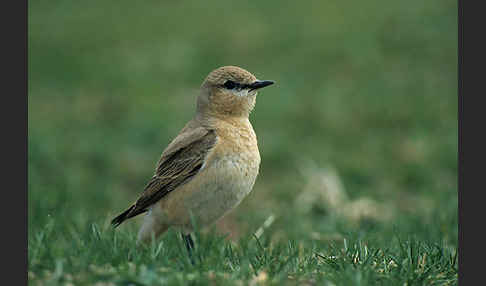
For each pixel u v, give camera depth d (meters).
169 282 9.61
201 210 12.49
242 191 12.55
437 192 19.09
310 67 31.34
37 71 31.91
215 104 13.09
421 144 22.77
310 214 18.34
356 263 11.26
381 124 25.03
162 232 12.96
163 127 24.33
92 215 15.80
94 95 29.06
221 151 12.34
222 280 9.98
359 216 17.58
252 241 13.93
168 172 12.55
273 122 25.39
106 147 22.58
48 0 43.66
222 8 41.50
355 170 20.98
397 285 10.20
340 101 27.05
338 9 39.62
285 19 38.47
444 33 33.56
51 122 25.92
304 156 22.09
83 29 38.03
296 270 10.98
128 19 39.84
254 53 33.34
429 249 12.09
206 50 34.03
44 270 10.20
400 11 37.47
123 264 10.52
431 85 28.50
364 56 32.06
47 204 16.23
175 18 39.66
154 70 31.70
